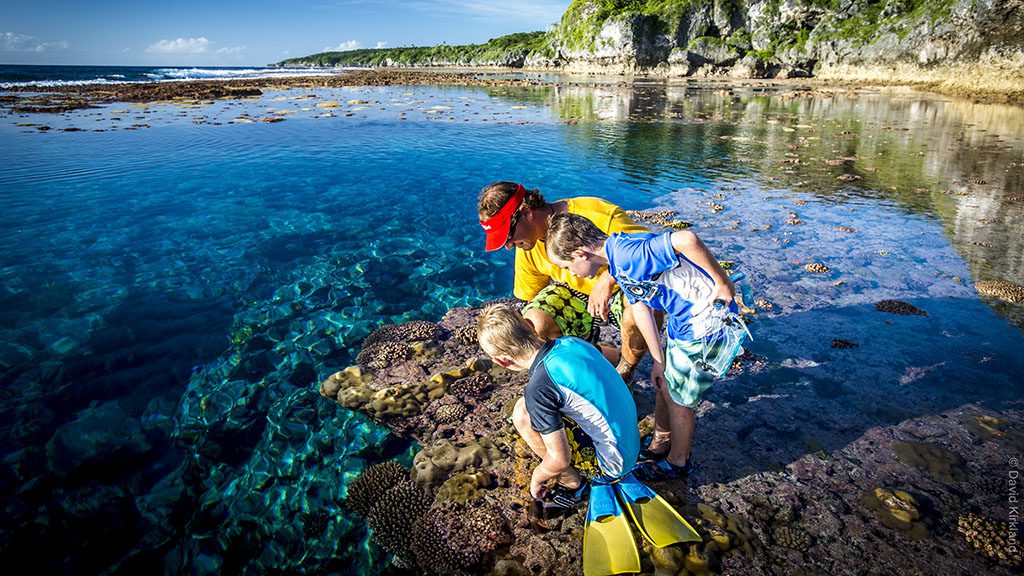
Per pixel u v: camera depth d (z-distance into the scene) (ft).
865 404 12.89
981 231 24.66
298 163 41.27
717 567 8.92
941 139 50.42
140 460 12.00
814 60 198.18
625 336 12.00
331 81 171.63
